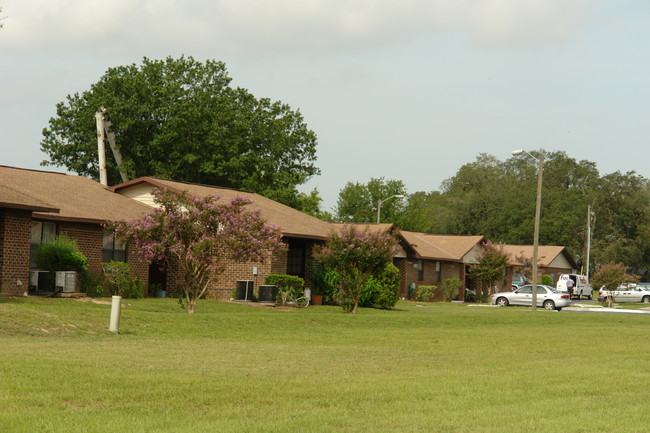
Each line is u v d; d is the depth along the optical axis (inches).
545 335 1138.0
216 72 2694.4
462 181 5600.4
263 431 382.6
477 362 723.4
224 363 642.8
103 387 489.1
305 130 2785.4
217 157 2485.2
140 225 1162.0
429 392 518.6
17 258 1230.9
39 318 896.3
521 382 579.8
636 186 4911.4
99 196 1569.9
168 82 2605.8
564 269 3619.6
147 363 616.7
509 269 2999.5
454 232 4564.5
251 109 2719.0
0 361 572.4
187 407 443.2
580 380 601.9
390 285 1744.6
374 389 523.2
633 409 477.1
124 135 2556.6
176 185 1736.0
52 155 2615.7
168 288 1579.7
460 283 2556.6
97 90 2561.5
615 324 1526.8
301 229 1745.8
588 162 5078.7
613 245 4493.1
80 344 747.4
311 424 403.5
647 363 748.6
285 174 2650.1
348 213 3769.7
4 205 1160.8
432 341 977.5
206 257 1149.1
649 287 3154.5
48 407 426.0
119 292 1407.5
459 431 399.2
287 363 661.3
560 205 4311.0
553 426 417.1
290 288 1595.7
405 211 3722.9
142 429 378.0
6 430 366.9
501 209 4409.5
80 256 1330.0
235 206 1169.4
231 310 1348.4
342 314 1347.2
